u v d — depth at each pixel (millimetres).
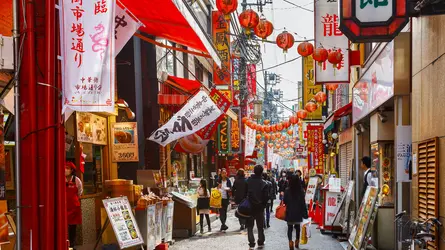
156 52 16297
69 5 5387
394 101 10078
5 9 6805
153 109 15930
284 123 28094
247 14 9398
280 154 74250
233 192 15000
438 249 6875
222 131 28734
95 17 5406
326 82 14414
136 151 13094
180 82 17125
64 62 5332
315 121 27875
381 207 11523
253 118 38688
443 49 6992
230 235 15070
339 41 14258
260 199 11898
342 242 12938
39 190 5246
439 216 7113
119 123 13109
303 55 12133
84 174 11898
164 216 12266
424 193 7910
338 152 24797
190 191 17391
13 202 8125
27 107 5223
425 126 7984
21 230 5215
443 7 6703
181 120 13070
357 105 16000
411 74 9773
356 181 16625
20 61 5215
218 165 33500
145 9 9992
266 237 14578
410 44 9805
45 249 5207
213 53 11273
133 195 10805
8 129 7996
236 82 29484
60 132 5359
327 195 14703
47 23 5242
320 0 14258
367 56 14188
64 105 5273
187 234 14562
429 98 7738
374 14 7008
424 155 7949
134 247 10477
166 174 17594
